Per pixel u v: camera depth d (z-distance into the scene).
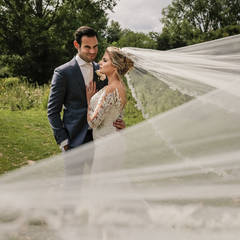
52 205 1.23
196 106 1.57
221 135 1.36
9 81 14.04
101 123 2.47
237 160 1.33
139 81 3.09
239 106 1.55
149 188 1.33
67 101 2.70
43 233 1.21
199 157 1.36
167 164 1.37
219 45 2.52
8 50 20.53
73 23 20.66
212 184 1.30
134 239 1.26
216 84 1.85
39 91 11.66
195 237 1.25
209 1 26.97
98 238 1.24
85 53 2.63
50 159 1.53
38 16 20.42
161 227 1.29
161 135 1.47
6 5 19.73
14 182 1.30
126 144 1.53
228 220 1.26
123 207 1.30
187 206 1.30
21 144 6.07
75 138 2.65
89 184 1.39
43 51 20.47
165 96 2.45
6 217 1.20
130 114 6.89
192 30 30.91
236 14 24.52
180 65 2.35
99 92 2.53
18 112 9.49
